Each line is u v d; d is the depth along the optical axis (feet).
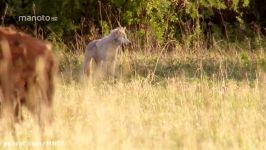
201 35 286.66
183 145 109.60
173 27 285.23
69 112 126.72
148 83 168.86
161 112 133.59
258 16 315.37
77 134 106.73
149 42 262.26
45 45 115.75
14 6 276.41
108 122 112.47
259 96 150.20
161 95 153.69
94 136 106.63
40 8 273.75
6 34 113.09
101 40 209.97
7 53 111.14
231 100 147.74
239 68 210.38
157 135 113.09
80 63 225.35
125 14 279.28
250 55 238.68
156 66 202.49
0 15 280.10
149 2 278.05
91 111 118.01
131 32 277.44
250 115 127.44
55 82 115.85
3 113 111.14
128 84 160.45
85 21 282.56
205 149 104.99
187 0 287.89
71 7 275.39
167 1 282.36
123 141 105.40
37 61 112.98
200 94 152.46
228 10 311.27
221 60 213.05
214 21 310.86
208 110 132.98
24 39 114.11
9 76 111.65
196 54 238.27
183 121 124.36
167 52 254.06
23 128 111.45
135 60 224.94
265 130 118.01
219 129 116.98
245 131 114.11
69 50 260.62
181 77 180.55
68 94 146.61
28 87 112.98
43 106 113.29
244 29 305.32
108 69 207.51
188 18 297.74
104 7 282.15
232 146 106.83
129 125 118.42
